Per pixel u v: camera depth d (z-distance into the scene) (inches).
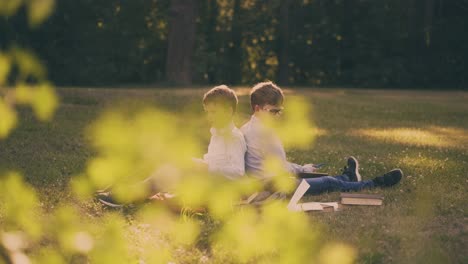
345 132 489.4
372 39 1566.2
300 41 1588.3
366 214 207.6
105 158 50.3
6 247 68.4
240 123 539.8
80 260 144.3
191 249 165.2
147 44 1507.1
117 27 1444.4
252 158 218.1
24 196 66.3
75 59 1381.6
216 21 1552.7
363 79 1568.7
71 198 215.0
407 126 563.2
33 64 51.8
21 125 398.6
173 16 1192.2
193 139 53.2
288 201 225.3
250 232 67.7
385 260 161.8
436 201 223.9
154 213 68.9
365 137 454.9
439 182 263.6
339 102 775.1
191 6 1191.6
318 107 700.7
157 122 50.2
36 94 50.9
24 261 68.2
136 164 52.8
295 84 1627.7
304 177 245.6
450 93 1179.9
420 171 291.4
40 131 389.1
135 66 1505.9
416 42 1544.0
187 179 65.6
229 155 207.3
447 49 1533.0
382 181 251.9
